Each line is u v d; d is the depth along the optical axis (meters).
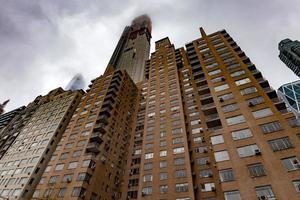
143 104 65.12
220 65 42.28
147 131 47.50
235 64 40.41
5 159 54.06
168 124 46.72
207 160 37.12
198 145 40.44
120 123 56.84
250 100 31.22
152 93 58.56
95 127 49.38
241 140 26.28
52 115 64.38
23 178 44.22
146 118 51.06
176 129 44.62
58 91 85.81
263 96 30.72
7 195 41.88
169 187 34.56
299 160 21.53
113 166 46.22
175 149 40.44
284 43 190.12
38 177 44.78
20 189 41.62
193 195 32.09
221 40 51.72
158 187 35.22
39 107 74.88
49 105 71.81
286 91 66.81
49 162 46.28
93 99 62.12
